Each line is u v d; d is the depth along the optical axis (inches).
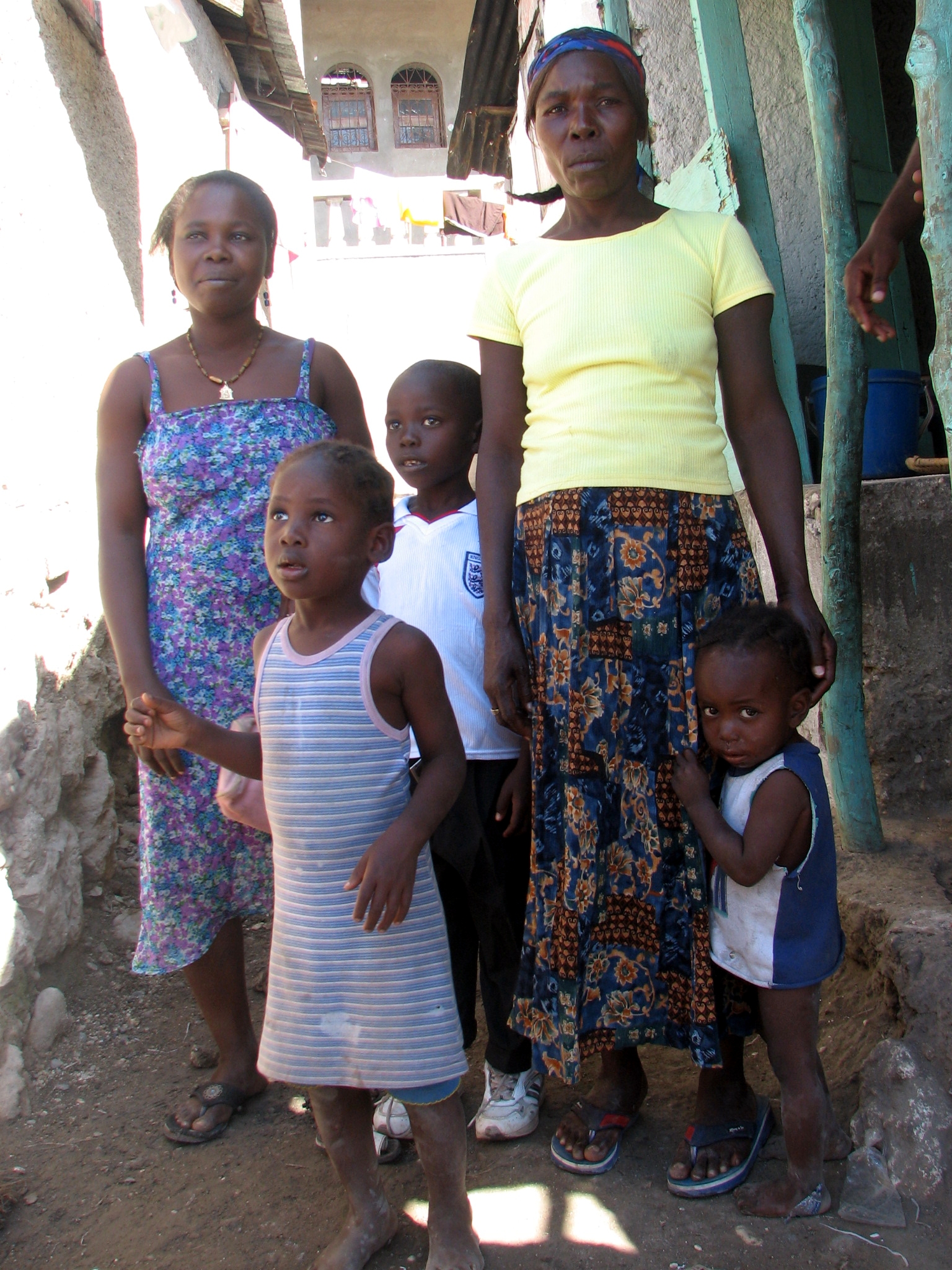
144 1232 75.0
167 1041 104.1
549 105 77.1
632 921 76.6
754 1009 77.3
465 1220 67.9
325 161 644.1
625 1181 77.0
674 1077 92.0
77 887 116.3
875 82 176.4
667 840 75.9
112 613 86.1
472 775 87.0
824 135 103.3
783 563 77.1
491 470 83.3
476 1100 92.1
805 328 181.3
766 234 131.7
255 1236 73.9
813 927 72.1
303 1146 84.7
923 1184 71.2
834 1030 90.5
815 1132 71.2
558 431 77.4
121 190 170.1
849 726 106.1
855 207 104.4
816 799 71.6
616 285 76.6
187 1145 85.7
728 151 128.9
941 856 104.3
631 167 79.0
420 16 810.8
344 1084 66.4
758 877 69.9
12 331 118.5
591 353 76.4
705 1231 70.8
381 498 67.9
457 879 90.0
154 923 86.4
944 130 66.2
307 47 808.9
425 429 89.9
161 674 87.0
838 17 172.9
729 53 131.1
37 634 116.1
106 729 144.1
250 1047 91.2
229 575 86.2
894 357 172.2
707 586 76.2
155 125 201.8
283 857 68.9
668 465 75.1
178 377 89.6
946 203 66.7
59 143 141.0
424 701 67.9
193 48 268.8
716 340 79.4
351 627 68.6
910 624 115.6
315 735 66.8
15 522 113.1
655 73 176.1
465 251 551.5
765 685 70.6
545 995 75.5
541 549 77.7
